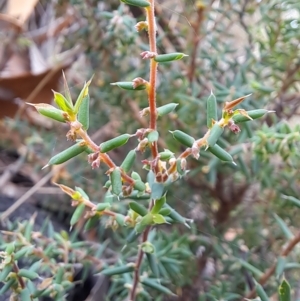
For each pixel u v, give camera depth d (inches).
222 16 7.3
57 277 5.1
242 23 7.3
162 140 7.2
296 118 8.6
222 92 6.4
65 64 8.9
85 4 7.2
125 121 8.0
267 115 7.0
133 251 6.3
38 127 9.7
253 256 6.8
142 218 3.7
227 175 7.4
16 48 10.3
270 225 7.3
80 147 3.1
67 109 3.0
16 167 9.3
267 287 5.9
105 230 7.7
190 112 6.9
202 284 6.9
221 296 5.9
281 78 7.1
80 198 4.1
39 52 11.3
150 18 3.1
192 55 6.9
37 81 9.1
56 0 8.3
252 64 7.1
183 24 7.5
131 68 7.7
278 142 5.6
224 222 7.9
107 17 6.4
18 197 9.3
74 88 8.7
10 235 5.7
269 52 7.0
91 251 6.1
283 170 6.8
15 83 9.0
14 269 4.5
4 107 9.5
